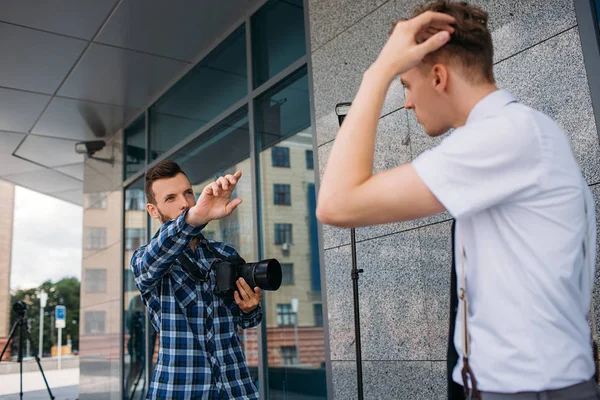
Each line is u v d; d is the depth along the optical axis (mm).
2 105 5867
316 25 3535
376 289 2924
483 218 1001
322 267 3330
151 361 5766
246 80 4469
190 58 5133
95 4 4172
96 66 5145
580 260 993
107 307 6668
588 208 1063
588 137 2104
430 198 988
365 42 3166
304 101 3811
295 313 3719
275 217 3998
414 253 2754
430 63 1088
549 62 2250
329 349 3193
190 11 4367
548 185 965
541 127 987
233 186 1624
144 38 4719
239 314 1983
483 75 1074
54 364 22359
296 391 3643
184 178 2029
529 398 929
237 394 1812
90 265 7203
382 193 1000
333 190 1031
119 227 6535
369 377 2906
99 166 7168
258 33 4367
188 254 1905
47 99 5781
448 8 1103
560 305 950
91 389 6871
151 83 5547
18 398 8797
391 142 2924
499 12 2441
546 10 2281
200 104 5109
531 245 959
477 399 977
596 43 2111
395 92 2939
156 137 5879
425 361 2641
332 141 3303
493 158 963
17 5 4129
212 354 1814
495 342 970
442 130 1138
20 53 4828
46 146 7195
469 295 1021
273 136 4117
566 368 928
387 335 2840
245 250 4277
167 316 1808
